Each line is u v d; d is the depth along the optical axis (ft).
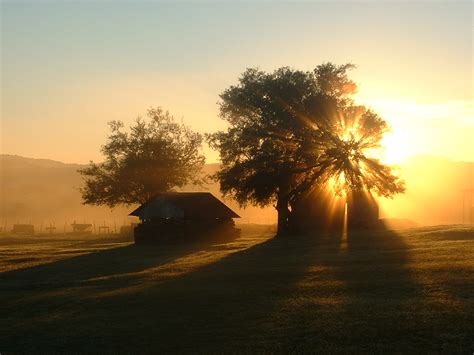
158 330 68.64
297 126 199.41
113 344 64.59
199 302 81.87
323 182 204.23
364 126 199.62
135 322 73.10
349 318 65.77
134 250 176.65
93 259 153.58
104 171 282.97
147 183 277.44
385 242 144.46
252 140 205.98
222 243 194.08
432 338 56.70
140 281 106.01
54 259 158.71
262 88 205.77
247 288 90.17
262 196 203.41
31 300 93.35
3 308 89.25
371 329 60.90
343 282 88.84
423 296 74.43
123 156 282.15
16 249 193.88
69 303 88.38
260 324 67.21
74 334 69.56
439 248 119.14
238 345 60.23
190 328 68.33
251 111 209.05
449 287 78.28
